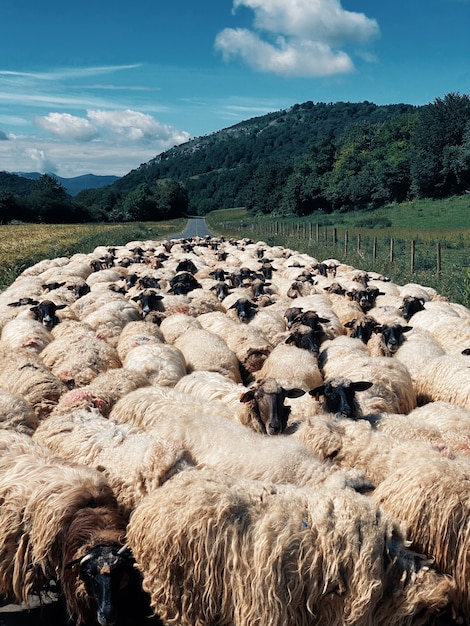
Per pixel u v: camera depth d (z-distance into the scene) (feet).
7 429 9.83
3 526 7.67
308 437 8.87
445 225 86.17
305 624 6.44
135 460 8.39
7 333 16.14
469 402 11.61
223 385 11.68
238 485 7.04
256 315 18.39
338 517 6.57
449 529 6.76
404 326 14.83
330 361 13.56
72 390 11.09
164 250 43.32
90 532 7.11
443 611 6.63
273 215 162.91
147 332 15.65
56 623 7.61
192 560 6.49
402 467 7.38
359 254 45.62
